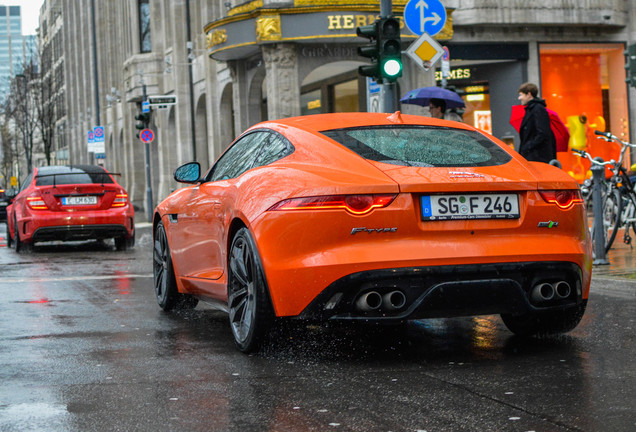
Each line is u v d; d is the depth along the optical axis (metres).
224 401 4.17
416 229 4.76
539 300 4.95
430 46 12.20
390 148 5.23
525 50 27.22
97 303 8.05
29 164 65.75
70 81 73.06
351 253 4.71
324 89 31.36
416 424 3.68
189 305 7.45
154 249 7.70
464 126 5.85
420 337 5.83
